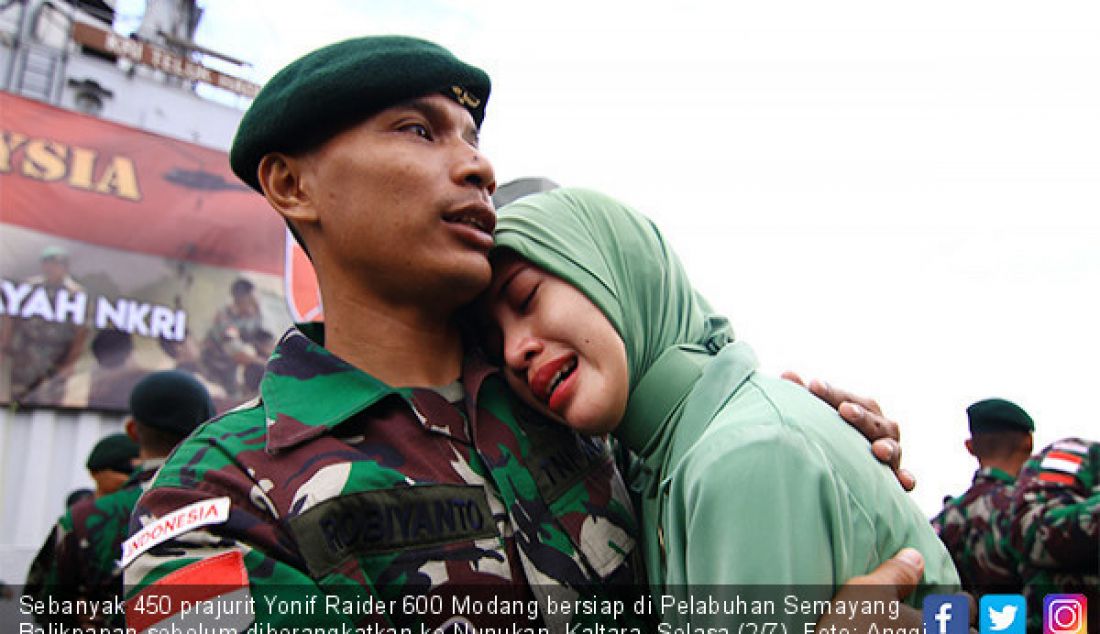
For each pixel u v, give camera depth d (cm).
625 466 121
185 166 586
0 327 508
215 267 584
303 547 80
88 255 543
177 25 618
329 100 96
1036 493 213
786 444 82
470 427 98
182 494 85
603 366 94
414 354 101
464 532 88
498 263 101
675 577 88
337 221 97
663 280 109
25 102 538
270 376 99
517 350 96
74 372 527
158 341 556
